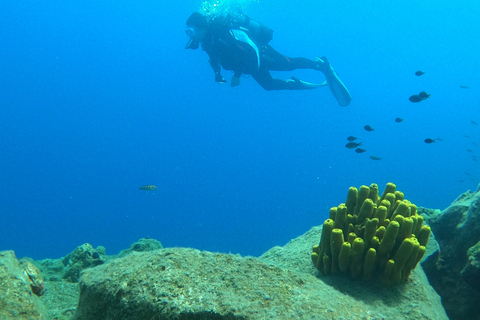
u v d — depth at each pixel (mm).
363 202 3045
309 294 2230
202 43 8172
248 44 8094
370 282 2775
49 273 5391
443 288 3637
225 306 1928
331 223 2934
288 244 4242
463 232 3602
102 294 2133
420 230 2941
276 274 2379
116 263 2379
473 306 3463
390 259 2705
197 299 1977
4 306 2625
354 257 2709
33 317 2727
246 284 2195
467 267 3051
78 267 5273
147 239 6387
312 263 3307
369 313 2213
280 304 2061
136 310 1970
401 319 2369
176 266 2225
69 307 4094
